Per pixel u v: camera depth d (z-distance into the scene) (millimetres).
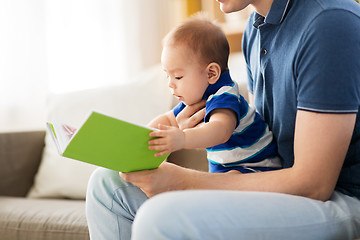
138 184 1008
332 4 951
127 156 911
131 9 2709
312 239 834
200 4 2705
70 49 2455
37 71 2303
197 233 741
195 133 946
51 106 1925
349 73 896
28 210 1524
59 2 2416
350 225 888
